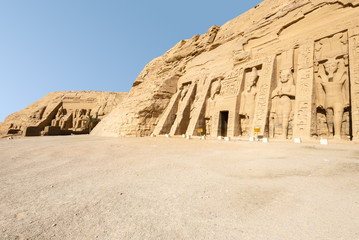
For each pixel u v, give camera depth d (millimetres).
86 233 2217
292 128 16984
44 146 12320
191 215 2658
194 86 31297
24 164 6289
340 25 16125
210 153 8602
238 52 25219
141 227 2344
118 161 6789
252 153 8164
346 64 15219
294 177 4320
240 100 22844
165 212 2752
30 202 3107
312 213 2596
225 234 2184
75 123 62688
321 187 3598
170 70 40750
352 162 5484
